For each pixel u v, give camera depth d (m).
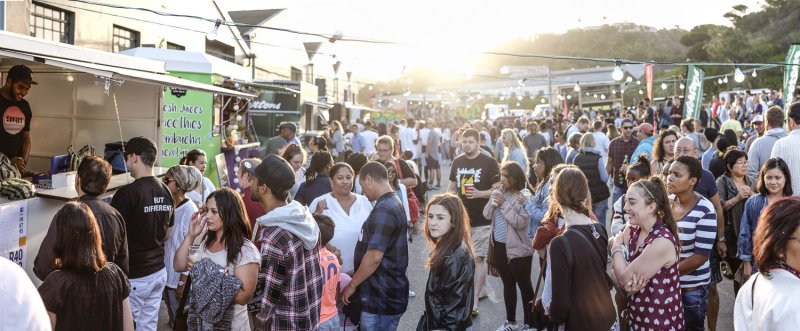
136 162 4.80
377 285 4.21
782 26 57.09
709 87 47.41
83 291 3.19
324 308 3.94
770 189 4.88
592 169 8.15
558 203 3.73
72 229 3.18
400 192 6.82
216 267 3.51
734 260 6.16
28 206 4.86
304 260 3.49
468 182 6.48
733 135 9.13
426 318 3.66
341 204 4.89
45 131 8.47
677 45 122.50
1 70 7.57
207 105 10.62
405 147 17.64
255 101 17.34
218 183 10.86
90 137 8.41
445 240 3.60
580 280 3.49
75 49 6.51
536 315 4.62
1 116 6.72
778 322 2.35
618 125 21.98
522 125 25.84
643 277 3.55
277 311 3.41
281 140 10.47
